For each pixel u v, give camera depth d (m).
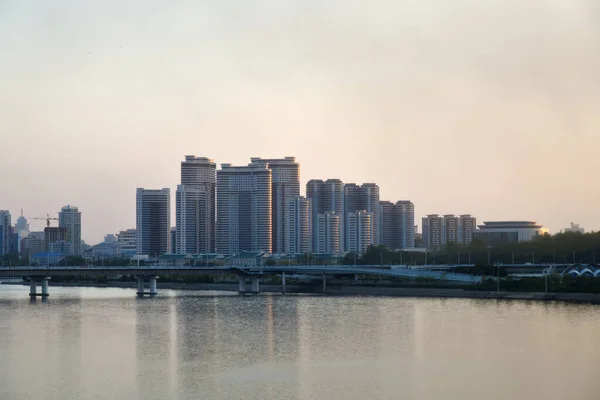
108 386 185.88
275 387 184.38
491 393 178.38
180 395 177.62
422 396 176.25
